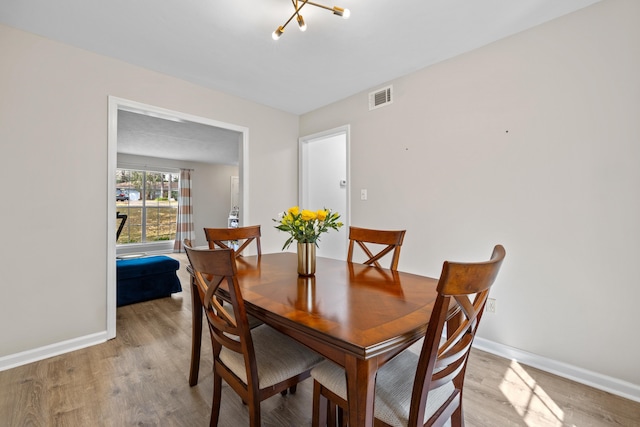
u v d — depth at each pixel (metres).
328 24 1.97
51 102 2.11
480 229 2.25
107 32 2.05
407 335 0.89
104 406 1.55
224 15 1.88
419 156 2.62
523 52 2.04
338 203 4.16
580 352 1.82
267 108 3.56
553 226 1.92
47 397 1.62
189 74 2.71
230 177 8.45
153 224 7.21
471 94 2.29
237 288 1.04
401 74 2.71
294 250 3.80
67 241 2.17
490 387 1.75
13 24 1.94
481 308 1.01
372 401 0.85
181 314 2.95
